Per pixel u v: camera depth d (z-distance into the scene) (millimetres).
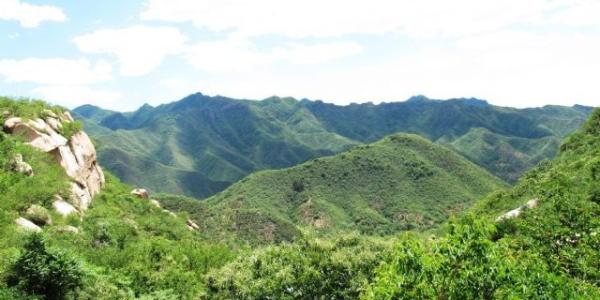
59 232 31547
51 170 37594
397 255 9891
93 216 38969
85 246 32594
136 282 32625
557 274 12453
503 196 59562
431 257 9617
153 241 41312
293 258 28750
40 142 39000
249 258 31328
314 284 26953
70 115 50438
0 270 21516
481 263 9391
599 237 13883
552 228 15086
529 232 15719
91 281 25922
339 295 26469
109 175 59281
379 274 10516
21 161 35031
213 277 31234
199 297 31406
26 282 21297
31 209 30953
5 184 31312
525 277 9414
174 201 129375
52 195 34844
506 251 10031
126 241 38625
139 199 55469
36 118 41406
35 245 22906
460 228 9891
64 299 22578
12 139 36625
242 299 28391
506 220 23094
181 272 37438
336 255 27500
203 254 43562
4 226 26312
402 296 9367
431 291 9305
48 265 22172
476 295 9172
